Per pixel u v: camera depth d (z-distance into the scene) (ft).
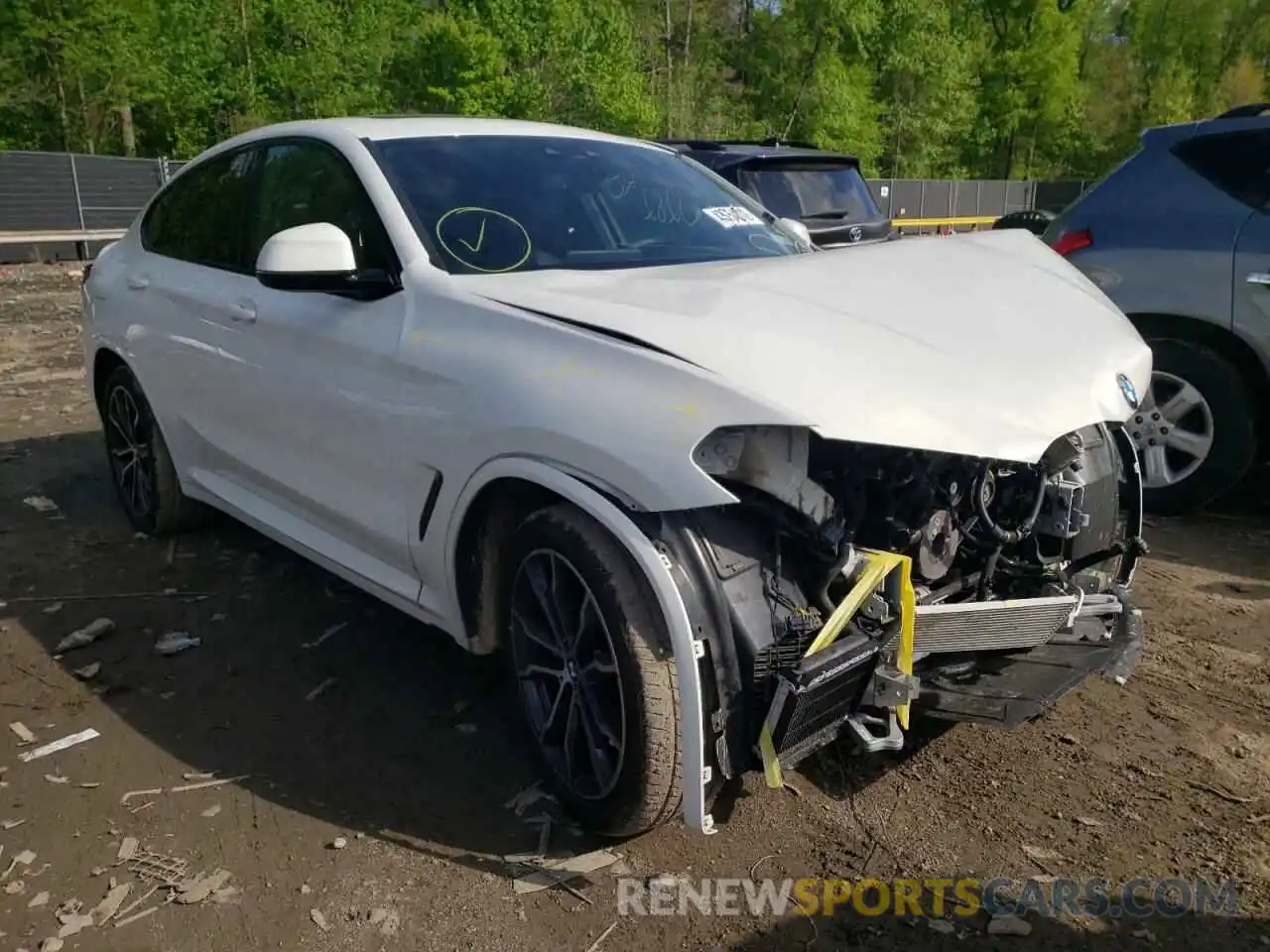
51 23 86.22
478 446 8.96
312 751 10.43
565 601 8.86
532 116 99.71
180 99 98.78
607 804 8.57
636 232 11.82
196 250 14.21
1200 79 182.60
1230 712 11.05
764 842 9.01
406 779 9.93
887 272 10.47
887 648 8.38
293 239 10.07
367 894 8.40
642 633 8.02
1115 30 186.80
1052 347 9.70
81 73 88.89
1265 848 8.90
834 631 8.05
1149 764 10.12
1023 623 9.29
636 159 13.33
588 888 8.46
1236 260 15.98
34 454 21.06
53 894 8.45
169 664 12.19
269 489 12.69
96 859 8.87
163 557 15.38
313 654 12.38
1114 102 184.96
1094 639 10.23
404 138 11.84
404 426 9.83
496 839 9.06
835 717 8.39
